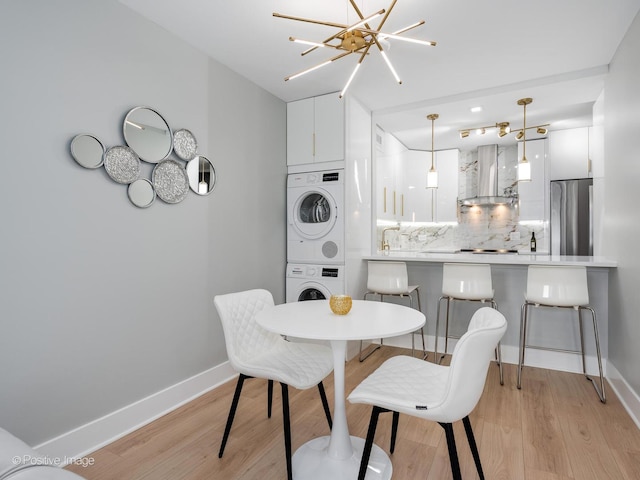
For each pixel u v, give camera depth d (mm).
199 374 2508
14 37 1560
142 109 2102
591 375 2816
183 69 2387
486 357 1236
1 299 1525
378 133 4137
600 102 3184
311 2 1999
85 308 1833
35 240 1633
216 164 2656
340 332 1415
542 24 2219
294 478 1594
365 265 3582
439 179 5367
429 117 3840
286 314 1747
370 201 3752
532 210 4812
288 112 3488
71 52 1767
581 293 2426
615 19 2172
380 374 1578
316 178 3299
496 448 1815
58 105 1715
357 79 2992
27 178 1604
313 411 2244
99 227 1896
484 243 5480
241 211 2906
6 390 1541
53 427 1697
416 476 1604
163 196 2230
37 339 1644
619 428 2002
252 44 2447
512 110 3646
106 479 1603
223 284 2725
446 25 2221
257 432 1992
